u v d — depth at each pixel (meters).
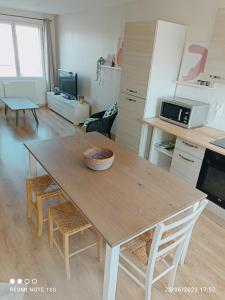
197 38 2.88
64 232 1.59
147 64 2.93
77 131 4.85
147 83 2.99
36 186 2.05
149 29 2.79
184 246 1.66
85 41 5.08
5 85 5.84
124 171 1.75
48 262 1.87
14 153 3.68
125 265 1.87
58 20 5.98
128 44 3.13
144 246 1.54
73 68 5.81
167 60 2.99
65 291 1.66
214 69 2.47
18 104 5.02
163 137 3.24
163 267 1.89
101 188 1.51
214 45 2.42
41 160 1.81
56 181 1.56
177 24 2.86
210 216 2.53
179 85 3.22
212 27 2.71
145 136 3.28
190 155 2.60
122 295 1.66
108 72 4.57
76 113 5.11
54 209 1.81
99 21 4.53
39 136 4.46
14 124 5.02
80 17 5.09
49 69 6.33
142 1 3.52
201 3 2.76
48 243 2.03
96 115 4.53
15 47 5.84
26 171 3.18
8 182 2.89
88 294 1.65
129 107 3.38
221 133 2.76
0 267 1.80
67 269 1.70
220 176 2.39
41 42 6.13
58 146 2.08
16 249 1.96
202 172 2.52
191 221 1.39
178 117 2.89
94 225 1.19
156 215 1.30
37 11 5.62
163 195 1.49
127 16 3.85
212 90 2.86
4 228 2.17
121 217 1.26
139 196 1.46
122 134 3.65
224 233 2.31
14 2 4.46
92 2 3.93
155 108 3.22
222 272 1.89
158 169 1.81
